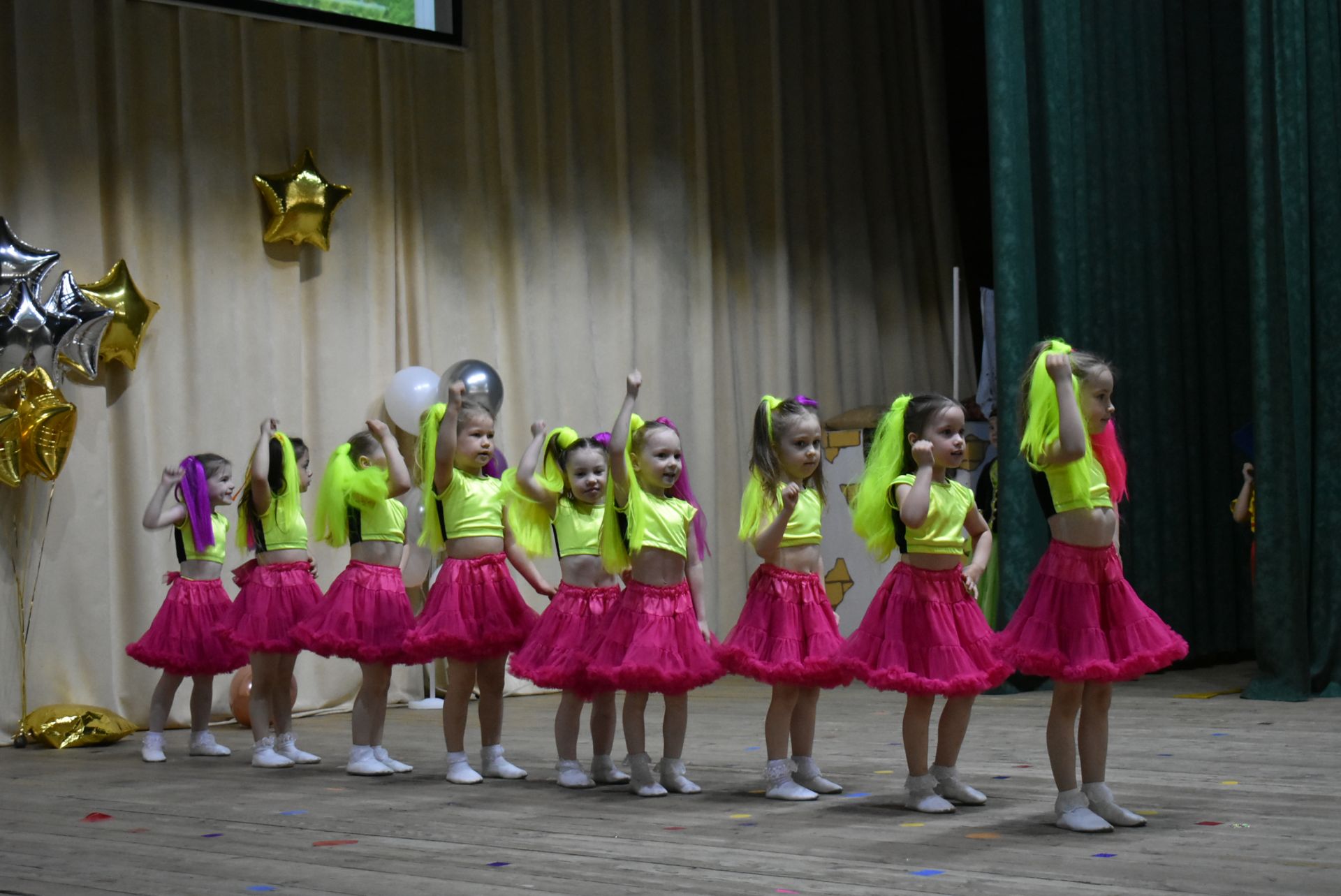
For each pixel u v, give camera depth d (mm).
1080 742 3471
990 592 7473
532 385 7840
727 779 4383
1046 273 7270
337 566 7105
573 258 8070
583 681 4180
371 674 4727
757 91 9086
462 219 7684
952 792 3795
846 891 2801
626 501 4039
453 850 3322
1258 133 6652
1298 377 6598
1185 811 3609
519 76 7949
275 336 6980
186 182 6730
